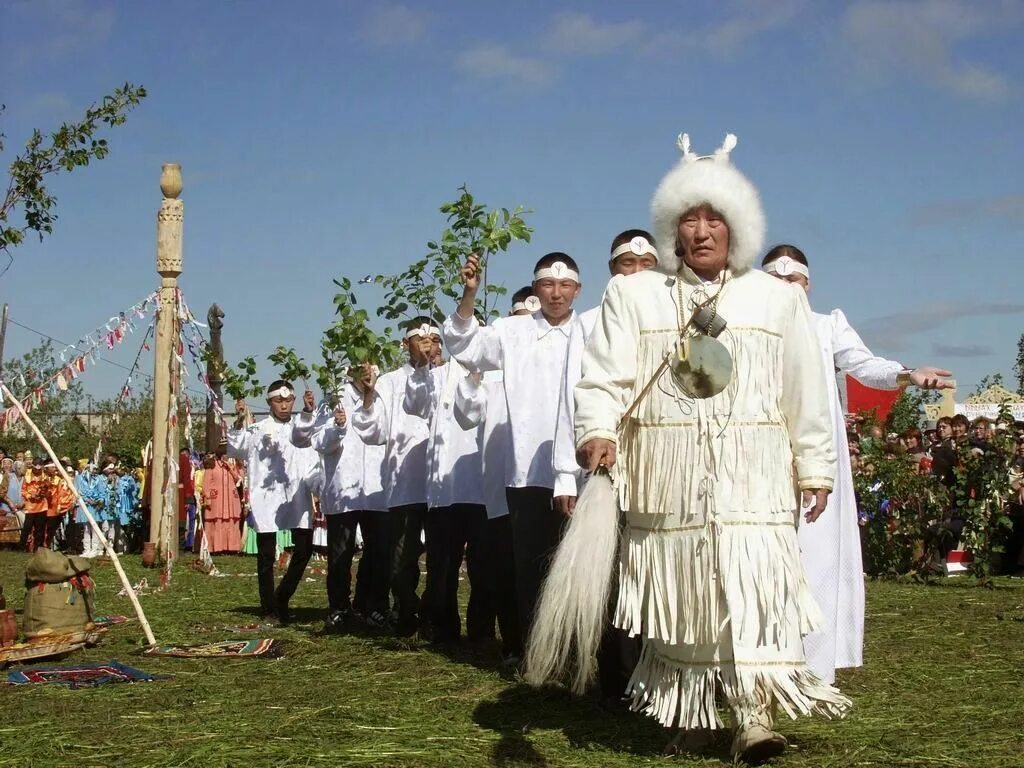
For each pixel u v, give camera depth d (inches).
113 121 445.1
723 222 198.8
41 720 232.8
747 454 190.9
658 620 191.3
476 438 332.8
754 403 192.9
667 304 199.3
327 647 334.0
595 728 218.1
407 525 358.0
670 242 201.6
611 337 199.6
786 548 191.0
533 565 279.1
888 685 259.9
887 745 200.7
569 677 247.0
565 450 258.8
